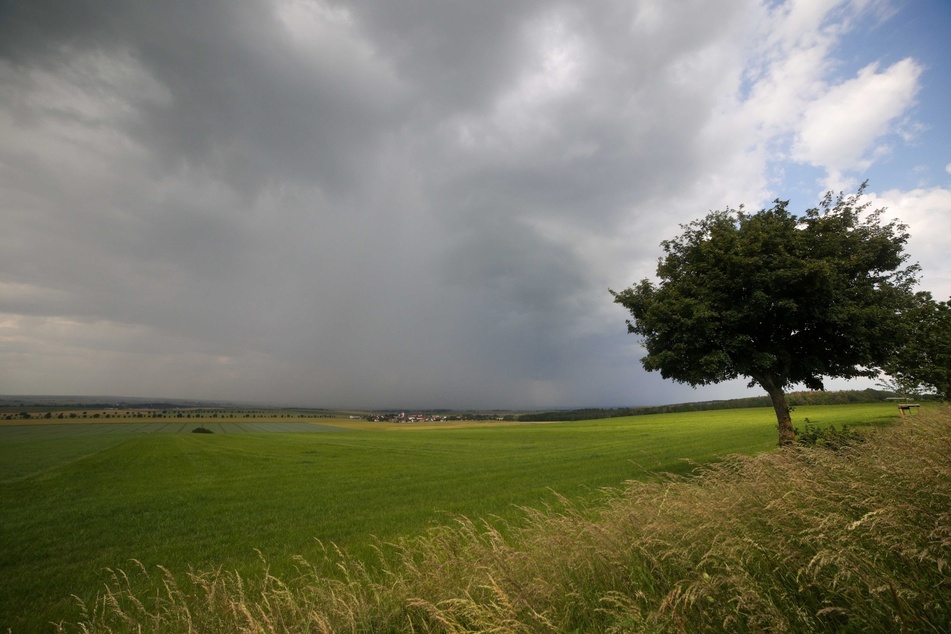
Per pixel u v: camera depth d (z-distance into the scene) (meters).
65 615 8.88
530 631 4.02
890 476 4.74
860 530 3.92
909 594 3.16
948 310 15.09
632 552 5.16
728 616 3.50
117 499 24.98
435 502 20.11
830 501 4.55
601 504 9.63
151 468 40.91
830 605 3.57
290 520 18.16
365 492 24.92
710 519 4.90
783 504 4.56
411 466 38.47
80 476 35.72
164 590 9.85
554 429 93.12
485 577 5.14
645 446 39.84
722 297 14.70
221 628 5.53
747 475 6.00
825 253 14.69
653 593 4.28
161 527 17.73
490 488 23.30
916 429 7.72
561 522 6.56
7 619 8.80
